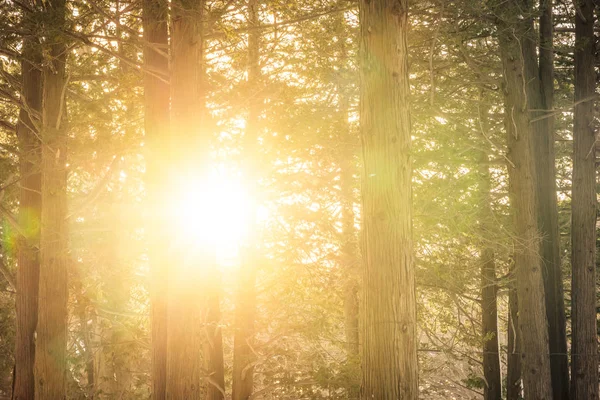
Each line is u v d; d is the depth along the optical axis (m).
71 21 10.38
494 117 15.14
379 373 5.64
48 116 12.02
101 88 14.79
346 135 13.98
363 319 5.85
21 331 12.85
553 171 14.22
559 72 17.17
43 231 11.84
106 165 14.58
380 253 5.77
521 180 12.78
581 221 14.22
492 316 17.45
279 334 14.23
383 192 5.82
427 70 13.80
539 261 12.79
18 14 11.25
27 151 12.62
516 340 17.03
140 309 16.80
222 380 14.41
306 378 13.95
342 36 13.52
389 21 6.00
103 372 16.58
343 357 15.31
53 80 12.05
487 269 17.11
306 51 13.55
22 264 13.01
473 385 17.47
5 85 14.78
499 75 14.51
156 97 10.46
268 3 11.17
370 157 5.93
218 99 12.78
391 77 5.95
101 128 12.48
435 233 14.02
